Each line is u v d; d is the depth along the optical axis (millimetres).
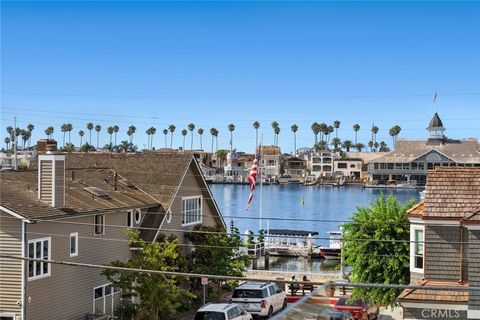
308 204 162125
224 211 140875
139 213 41000
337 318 9602
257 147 92312
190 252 43719
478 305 27141
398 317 34656
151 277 33281
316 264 68375
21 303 30406
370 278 33906
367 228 34375
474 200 29172
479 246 27375
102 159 48281
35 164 53875
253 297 36000
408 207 34500
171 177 44469
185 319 37375
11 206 30609
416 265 30766
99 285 36250
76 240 34406
